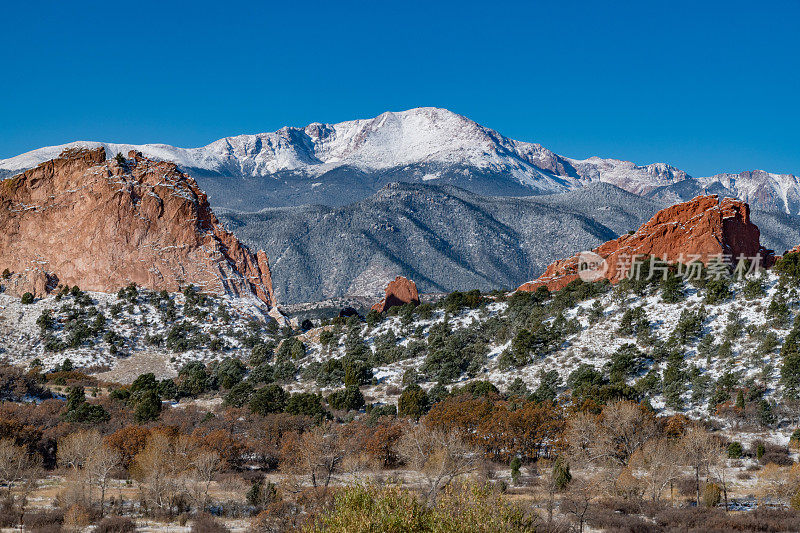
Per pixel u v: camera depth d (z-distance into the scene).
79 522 55.34
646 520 57.81
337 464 72.94
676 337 111.69
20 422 85.50
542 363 115.00
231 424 91.25
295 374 135.00
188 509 62.81
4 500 61.94
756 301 116.56
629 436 72.62
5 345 143.62
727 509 59.69
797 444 78.81
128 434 79.69
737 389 93.44
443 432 78.50
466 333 133.12
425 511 37.69
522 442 80.31
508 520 37.34
